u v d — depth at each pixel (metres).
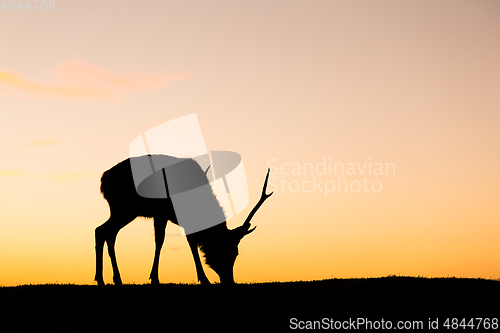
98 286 12.63
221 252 13.23
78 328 9.76
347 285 12.81
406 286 12.70
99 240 13.67
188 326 9.88
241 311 10.67
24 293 11.83
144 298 11.44
